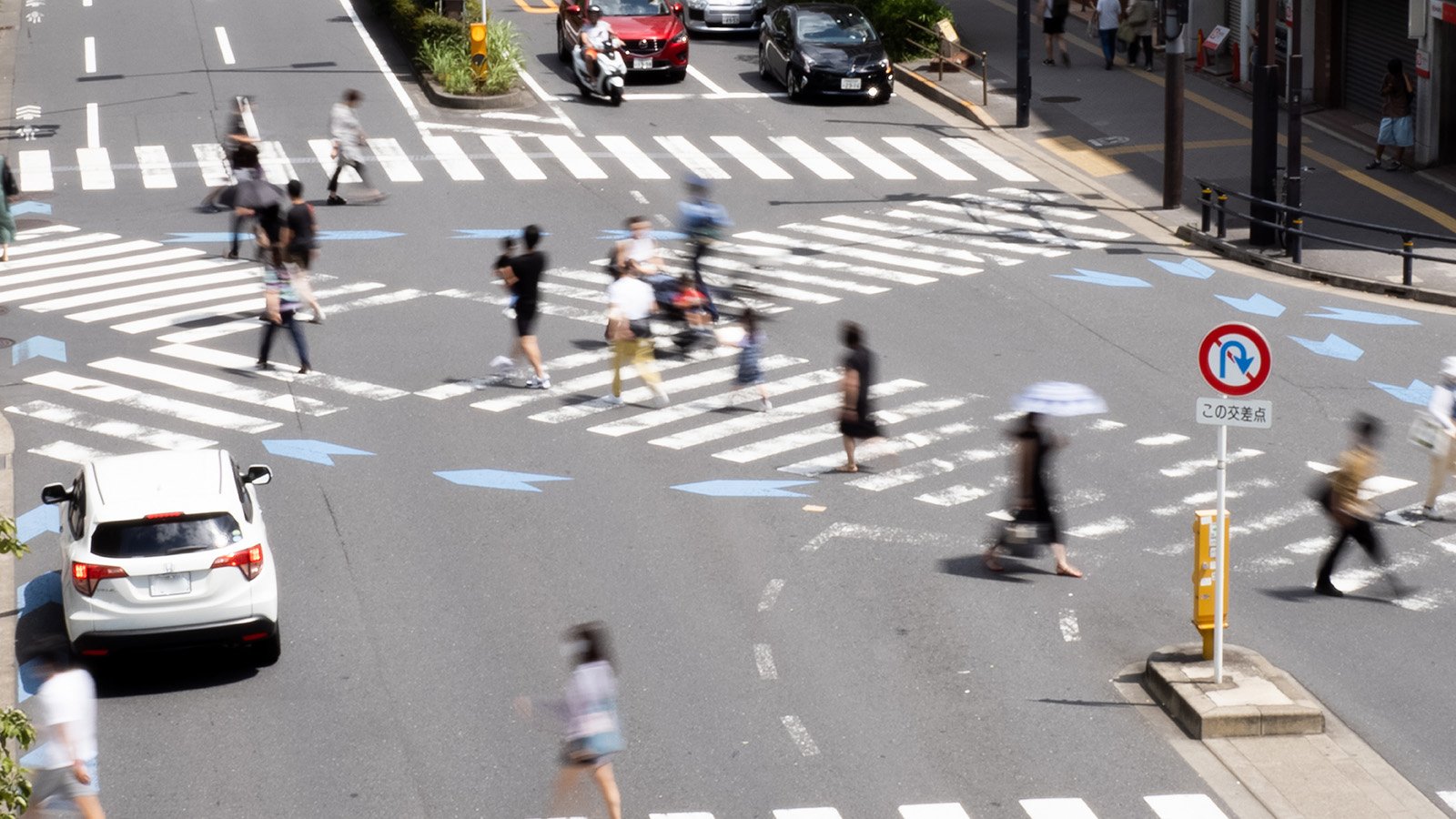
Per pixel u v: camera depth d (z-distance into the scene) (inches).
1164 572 641.0
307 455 761.0
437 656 576.4
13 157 1301.7
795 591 624.1
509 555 656.4
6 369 881.5
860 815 474.9
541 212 1165.7
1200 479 730.8
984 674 561.6
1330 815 475.2
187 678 564.4
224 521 551.2
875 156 1326.3
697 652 576.4
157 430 794.8
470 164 1284.4
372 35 1708.9
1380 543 610.5
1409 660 571.5
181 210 1177.4
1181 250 1097.4
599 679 448.5
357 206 1180.5
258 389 848.9
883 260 1066.7
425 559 653.3
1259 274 1045.2
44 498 597.9
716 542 666.8
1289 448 761.0
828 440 780.0
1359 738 521.0
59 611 614.9
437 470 743.1
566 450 768.3
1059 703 542.9
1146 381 848.9
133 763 507.8
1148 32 1590.8
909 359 886.4
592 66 1462.8
